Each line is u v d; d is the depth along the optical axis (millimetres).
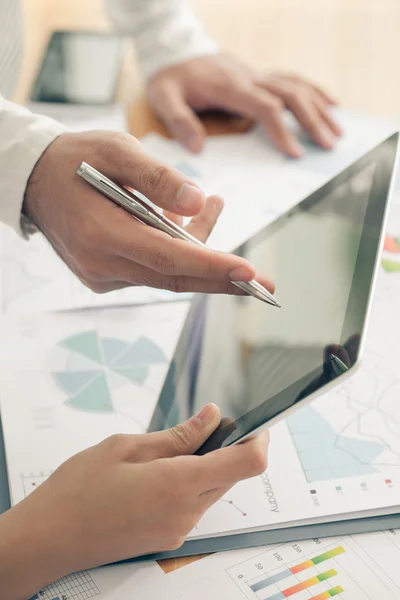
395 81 1125
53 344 725
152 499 494
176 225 606
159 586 509
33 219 687
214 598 500
